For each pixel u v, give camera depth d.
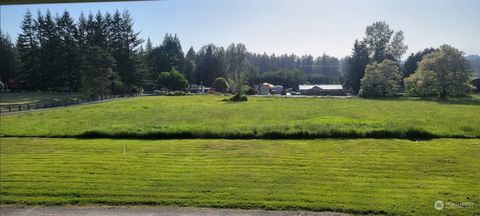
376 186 8.05
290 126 15.99
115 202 7.25
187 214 6.63
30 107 30.39
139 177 8.96
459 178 8.57
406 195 7.42
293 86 88.25
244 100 41.78
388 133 14.37
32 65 56.50
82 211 6.82
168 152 12.06
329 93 68.06
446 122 17.88
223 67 82.25
